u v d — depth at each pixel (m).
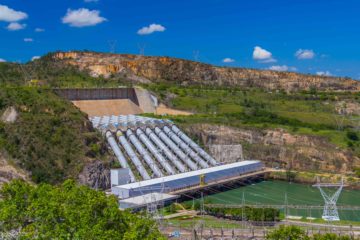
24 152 188.75
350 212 185.62
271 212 163.75
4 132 195.50
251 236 139.88
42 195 103.88
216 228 149.88
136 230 91.12
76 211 94.25
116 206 98.31
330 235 110.69
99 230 88.75
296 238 108.56
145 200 175.75
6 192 105.69
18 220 97.75
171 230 144.75
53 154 192.75
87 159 196.75
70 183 111.12
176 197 190.12
